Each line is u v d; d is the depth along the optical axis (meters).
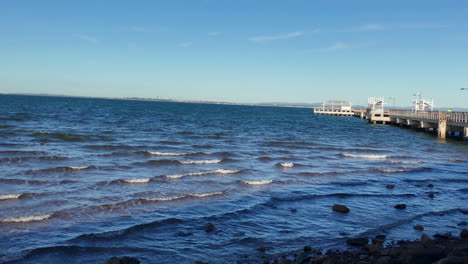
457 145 34.50
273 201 12.80
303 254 8.19
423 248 7.54
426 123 47.84
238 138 34.25
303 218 11.24
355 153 26.61
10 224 9.51
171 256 8.21
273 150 26.39
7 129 31.66
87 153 21.38
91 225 9.74
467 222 11.41
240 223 10.52
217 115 85.69
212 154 23.17
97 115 62.78
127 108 104.94
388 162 22.73
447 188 16.12
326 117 108.81
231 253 8.48
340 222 11.02
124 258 7.54
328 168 19.86
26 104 96.19
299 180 16.39
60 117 52.84
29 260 7.62
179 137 33.09
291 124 62.78
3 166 16.59
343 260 8.00
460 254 7.38
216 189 14.05
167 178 15.59
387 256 7.92
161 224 10.06
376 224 10.95
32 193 12.36
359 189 15.25
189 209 11.50
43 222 9.78
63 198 12.04
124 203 11.73
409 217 11.73
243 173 17.44
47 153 20.61
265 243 9.17
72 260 7.75
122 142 27.47
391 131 52.59
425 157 25.69
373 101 85.06
